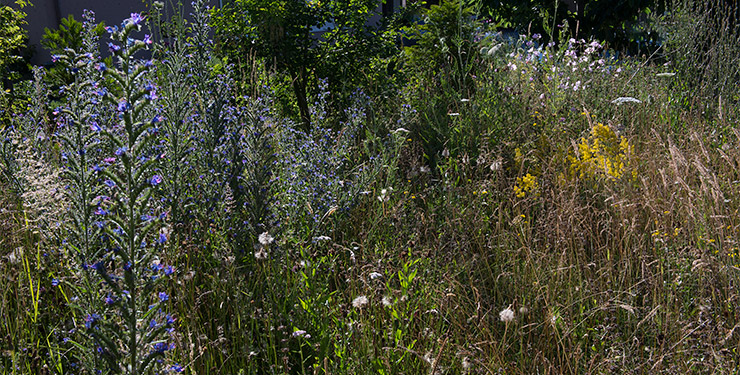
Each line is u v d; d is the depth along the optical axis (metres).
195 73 4.73
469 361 2.85
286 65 8.11
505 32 13.63
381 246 4.23
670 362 3.03
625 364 3.02
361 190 5.05
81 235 3.11
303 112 8.15
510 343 3.37
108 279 2.30
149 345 2.38
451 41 8.04
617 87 7.49
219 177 4.31
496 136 6.20
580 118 6.57
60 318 3.28
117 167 2.33
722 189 4.76
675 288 3.57
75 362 3.04
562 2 12.69
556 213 4.17
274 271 3.67
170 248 3.56
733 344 3.13
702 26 7.97
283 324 3.33
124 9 16.16
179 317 3.23
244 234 4.11
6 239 3.83
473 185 5.10
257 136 4.38
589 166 5.07
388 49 8.55
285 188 4.81
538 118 6.43
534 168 5.55
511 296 3.70
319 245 4.16
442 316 3.30
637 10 12.08
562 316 3.44
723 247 3.59
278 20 7.93
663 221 4.05
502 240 4.28
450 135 6.25
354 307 3.35
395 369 2.95
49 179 3.74
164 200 4.04
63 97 5.50
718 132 6.38
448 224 4.28
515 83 7.23
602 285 3.66
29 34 16.20
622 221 3.96
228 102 4.72
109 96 2.30
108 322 2.40
